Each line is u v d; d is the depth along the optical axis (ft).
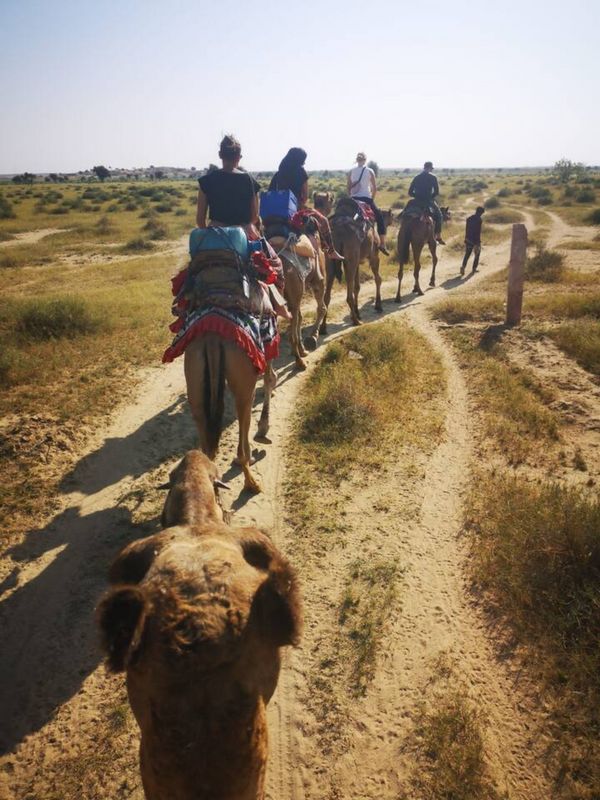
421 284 58.23
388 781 10.82
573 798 10.30
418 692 12.50
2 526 17.75
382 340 33.14
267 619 7.31
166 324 39.40
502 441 22.91
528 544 15.89
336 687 12.67
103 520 18.38
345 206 39.47
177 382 29.89
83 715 12.16
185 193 220.02
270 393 25.93
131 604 6.95
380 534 17.66
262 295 18.69
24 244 90.43
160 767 6.43
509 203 156.87
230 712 6.51
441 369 30.89
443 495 19.67
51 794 10.68
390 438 23.26
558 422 24.16
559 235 88.48
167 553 7.91
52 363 30.60
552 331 35.47
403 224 50.44
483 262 70.18
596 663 12.48
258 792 6.84
